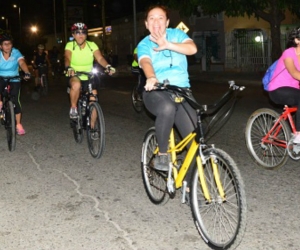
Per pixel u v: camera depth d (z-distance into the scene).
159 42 4.18
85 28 7.27
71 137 8.88
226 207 4.42
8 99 7.98
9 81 8.00
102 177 6.27
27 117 11.65
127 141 8.43
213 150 3.85
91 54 7.42
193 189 4.13
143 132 9.23
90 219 4.83
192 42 4.39
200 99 14.04
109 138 8.72
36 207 5.21
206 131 4.20
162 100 4.36
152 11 4.34
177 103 4.39
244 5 19.17
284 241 4.18
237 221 3.70
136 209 5.07
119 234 4.45
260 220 4.65
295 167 6.40
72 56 7.39
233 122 9.74
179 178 4.37
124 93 16.67
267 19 20.20
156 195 5.17
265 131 6.50
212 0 19.16
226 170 3.87
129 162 6.99
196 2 19.22
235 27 26.41
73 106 7.47
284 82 5.98
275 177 6.02
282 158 6.21
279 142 6.24
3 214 5.02
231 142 8.02
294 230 4.40
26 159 7.33
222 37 26.98
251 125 6.66
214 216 4.38
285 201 5.16
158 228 4.56
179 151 4.51
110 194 5.58
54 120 11.03
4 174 6.54
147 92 4.47
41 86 17.25
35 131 9.63
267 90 6.20
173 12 31.22
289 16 26.50
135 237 4.38
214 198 4.00
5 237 4.45
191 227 4.56
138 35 38.62
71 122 8.10
